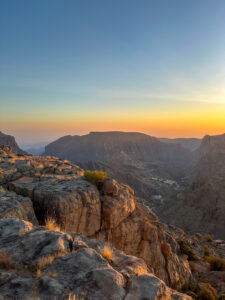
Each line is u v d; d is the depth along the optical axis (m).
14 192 15.98
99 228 17.69
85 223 16.36
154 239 20.67
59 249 6.32
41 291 4.59
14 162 21.56
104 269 5.53
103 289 4.86
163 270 20.28
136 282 5.44
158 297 4.97
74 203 15.41
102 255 7.00
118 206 18.58
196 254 30.45
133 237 19.72
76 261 5.86
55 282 4.89
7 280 4.89
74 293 4.62
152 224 21.78
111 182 19.25
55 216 14.51
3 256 5.84
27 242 6.63
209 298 18.80
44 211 14.90
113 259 7.11
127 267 6.53
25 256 5.96
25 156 27.30
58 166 23.41
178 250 26.56
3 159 22.69
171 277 20.16
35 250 6.24
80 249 6.46
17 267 5.54
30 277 5.15
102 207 18.05
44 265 5.61
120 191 20.72
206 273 25.39
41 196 15.27
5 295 4.40
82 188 17.22
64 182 18.44
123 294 4.86
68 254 6.20
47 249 6.27
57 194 15.25
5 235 7.12
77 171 23.27
